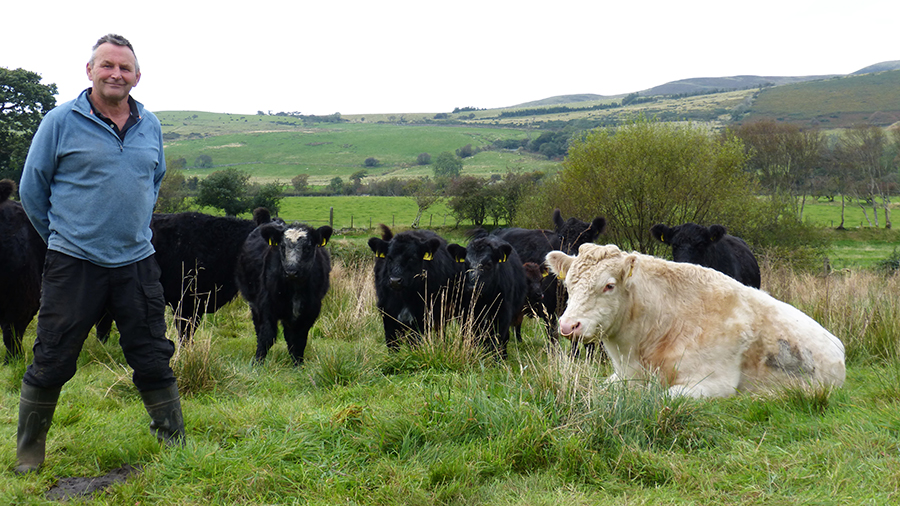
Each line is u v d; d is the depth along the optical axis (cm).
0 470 346
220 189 4828
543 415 397
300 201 6925
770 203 2348
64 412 433
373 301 914
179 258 807
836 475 324
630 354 531
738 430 405
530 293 866
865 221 5353
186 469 349
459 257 758
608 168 1962
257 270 769
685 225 853
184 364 530
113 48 345
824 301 766
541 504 315
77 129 344
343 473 349
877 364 614
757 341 505
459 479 345
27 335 779
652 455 357
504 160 14300
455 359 593
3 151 3497
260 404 477
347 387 538
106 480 350
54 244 340
